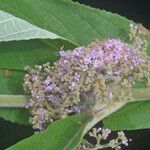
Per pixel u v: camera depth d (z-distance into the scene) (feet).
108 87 0.84
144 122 0.93
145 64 0.87
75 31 0.93
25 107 0.89
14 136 1.14
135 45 0.88
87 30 0.93
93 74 0.82
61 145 0.80
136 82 0.90
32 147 0.78
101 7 1.16
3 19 0.82
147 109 0.93
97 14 0.93
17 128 1.14
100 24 0.93
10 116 0.93
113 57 0.83
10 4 0.89
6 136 1.14
